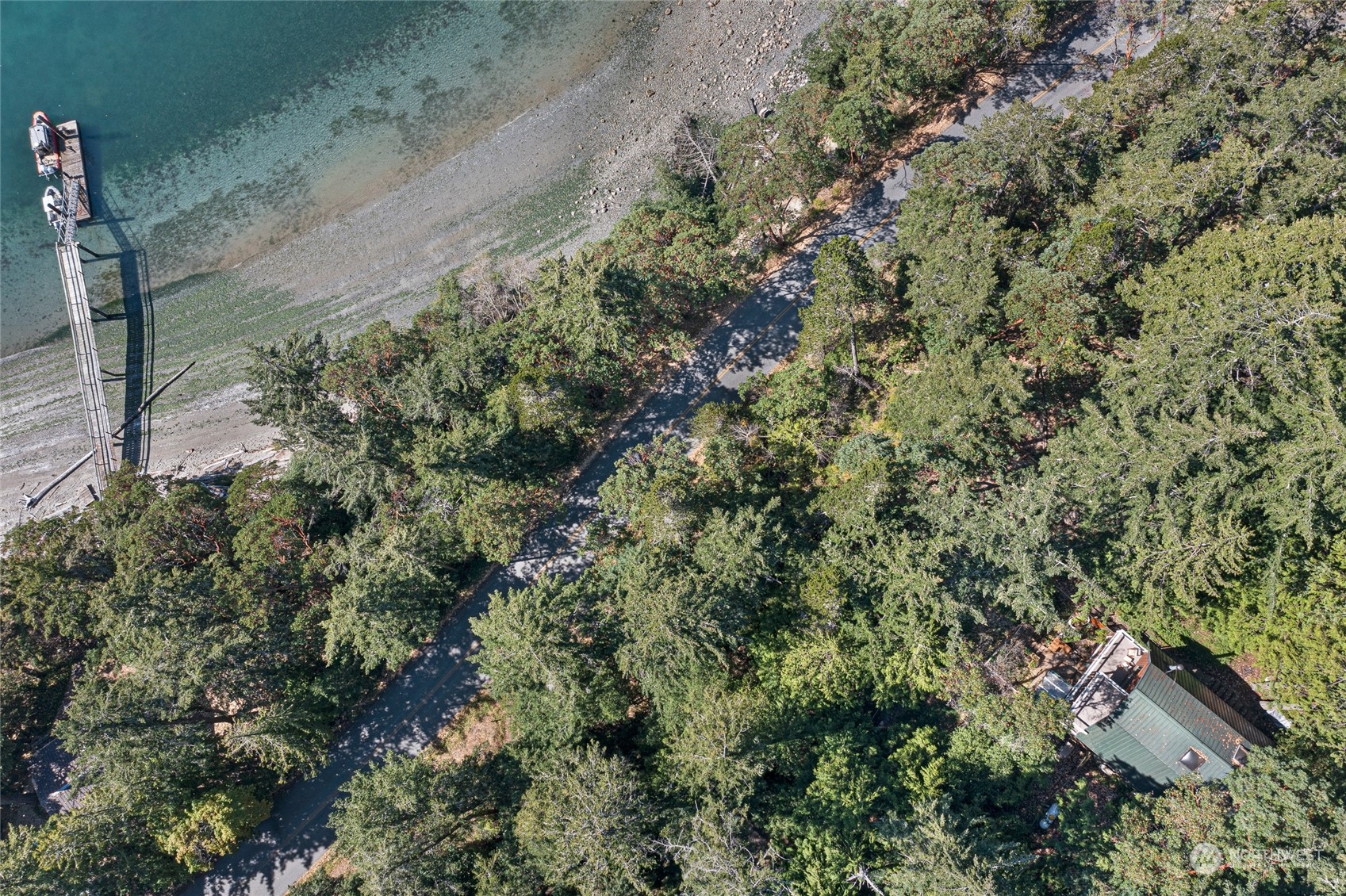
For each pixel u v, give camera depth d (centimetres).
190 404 7519
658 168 6900
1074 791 4203
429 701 5591
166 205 8131
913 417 4938
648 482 5162
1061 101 6569
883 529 4622
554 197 7825
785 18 8006
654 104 7994
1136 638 4616
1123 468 4300
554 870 4019
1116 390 4650
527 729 4772
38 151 8038
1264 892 3597
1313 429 4006
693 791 4138
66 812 5288
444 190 8012
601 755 4328
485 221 7844
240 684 4900
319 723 5156
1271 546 4262
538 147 8044
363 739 5547
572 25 8331
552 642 4425
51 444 7531
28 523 6391
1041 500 4266
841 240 5312
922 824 3725
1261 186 4969
